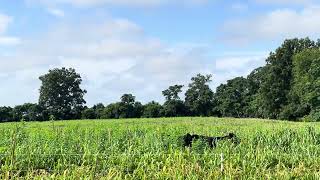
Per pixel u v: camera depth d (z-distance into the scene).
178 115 125.06
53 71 128.12
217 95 142.12
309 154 22.33
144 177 16.61
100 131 29.28
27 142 22.78
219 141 24.05
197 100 137.38
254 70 138.75
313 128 30.23
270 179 17.19
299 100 109.00
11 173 16.83
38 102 125.81
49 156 20.02
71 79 128.62
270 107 116.12
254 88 136.88
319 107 97.12
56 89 126.69
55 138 24.59
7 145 22.27
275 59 118.56
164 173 16.81
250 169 18.48
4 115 107.75
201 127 38.72
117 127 35.53
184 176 16.81
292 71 113.31
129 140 25.03
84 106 129.25
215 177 16.81
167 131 30.30
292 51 118.12
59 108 125.44
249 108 134.62
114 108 116.88
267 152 22.16
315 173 17.86
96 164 18.62
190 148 22.83
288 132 29.19
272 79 117.00
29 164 18.95
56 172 17.80
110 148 22.58
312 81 97.81
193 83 139.75
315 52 104.69
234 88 138.88
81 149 22.02
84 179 15.73
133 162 19.56
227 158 20.05
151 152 21.02
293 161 21.28
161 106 124.12
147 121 67.94
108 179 15.92
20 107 111.38
